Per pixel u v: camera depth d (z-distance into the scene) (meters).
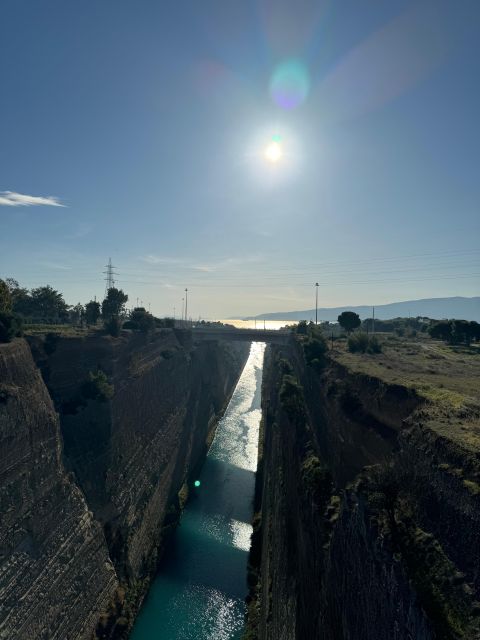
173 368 87.12
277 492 52.25
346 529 24.08
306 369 67.88
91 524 44.88
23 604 33.00
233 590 51.81
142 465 61.03
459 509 17.42
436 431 21.44
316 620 27.44
